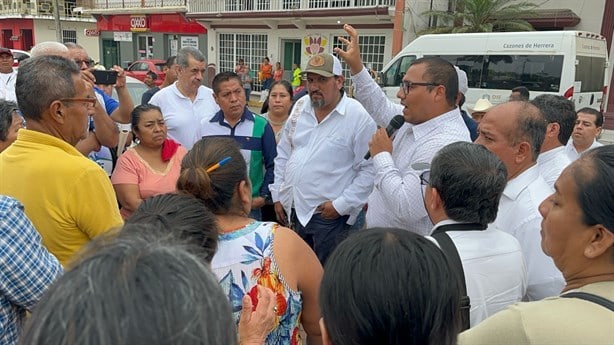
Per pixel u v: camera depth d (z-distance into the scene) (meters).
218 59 22.03
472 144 1.67
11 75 5.11
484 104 5.11
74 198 1.78
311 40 18.25
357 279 0.93
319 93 2.96
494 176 1.55
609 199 1.08
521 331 1.01
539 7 13.85
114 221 1.90
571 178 1.15
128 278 0.56
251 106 18.08
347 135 3.00
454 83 2.29
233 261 1.50
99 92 3.70
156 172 3.05
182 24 22.73
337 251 1.02
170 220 1.29
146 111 3.01
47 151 1.78
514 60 10.15
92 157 3.49
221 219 1.61
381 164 2.26
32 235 1.45
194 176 1.57
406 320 0.91
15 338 1.46
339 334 0.95
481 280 1.48
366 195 3.02
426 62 2.30
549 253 1.25
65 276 0.59
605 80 10.69
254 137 3.54
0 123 2.53
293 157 3.17
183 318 0.56
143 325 0.53
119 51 26.20
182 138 3.91
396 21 15.19
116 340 0.52
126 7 24.98
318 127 3.07
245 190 1.65
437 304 0.92
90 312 0.53
